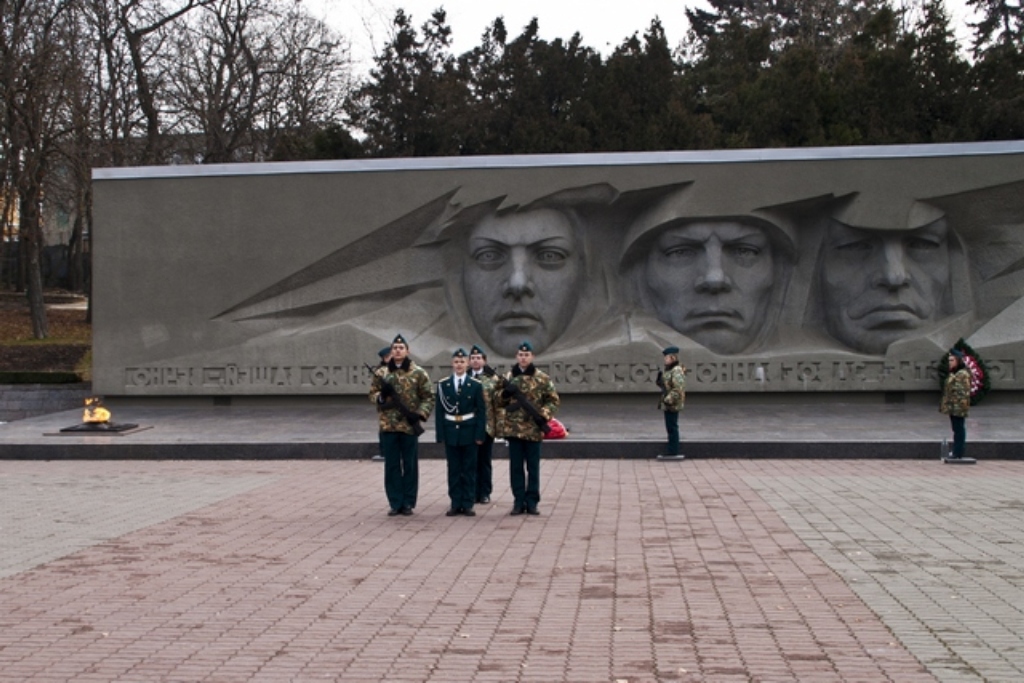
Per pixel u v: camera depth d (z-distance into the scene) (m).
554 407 11.80
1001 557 9.17
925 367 23.31
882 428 19.25
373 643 6.60
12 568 8.95
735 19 55.69
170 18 37.50
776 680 5.81
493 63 41.34
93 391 24.75
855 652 6.33
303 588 8.12
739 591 7.94
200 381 24.48
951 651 6.34
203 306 24.52
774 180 23.38
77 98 32.34
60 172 36.50
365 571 8.73
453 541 10.09
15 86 30.78
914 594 7.82
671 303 23.81
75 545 9.98
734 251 23.77
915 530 10.52
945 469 15.74
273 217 24.38
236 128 40.06
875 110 36.25
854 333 23.58
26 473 16.11
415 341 24.12
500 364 23.81
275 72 39.75
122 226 24.66
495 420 12.02
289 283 24.39
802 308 24.02
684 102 40.59
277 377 24.33
